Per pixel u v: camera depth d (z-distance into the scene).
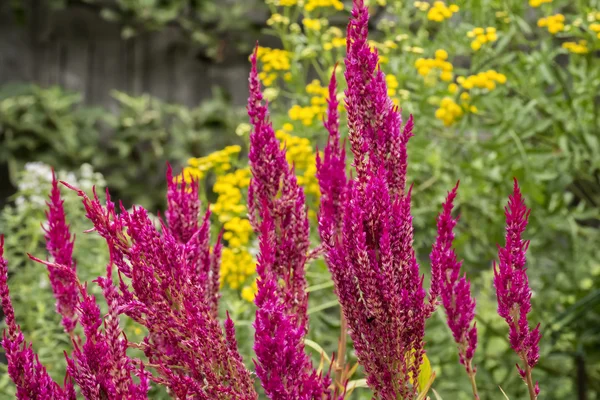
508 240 1.00
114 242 0.95
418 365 1.00
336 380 1.25
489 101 2.87
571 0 3.30
